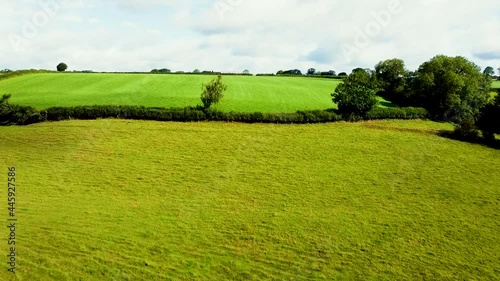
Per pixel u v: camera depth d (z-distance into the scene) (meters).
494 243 28.12
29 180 35.56
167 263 24.52
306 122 54.78
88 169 38.31
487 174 39.28
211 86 55.78
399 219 30.88
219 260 25.14
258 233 28.47
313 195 34.41
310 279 23.69
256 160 41.47
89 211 30.55
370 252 26.66
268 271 24.27
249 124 53.44
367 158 42.38
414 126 55.28
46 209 30.50
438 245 27.70
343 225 29.86
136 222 29.28
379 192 35.16
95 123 51.97
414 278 24.19
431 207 32.81
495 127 49.62
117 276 22.92
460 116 61.66
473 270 25.16
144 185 35.44
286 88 82.00
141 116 54.12
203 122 53.75
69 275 22.73
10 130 49.28
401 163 41.31
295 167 39.91
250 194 34.38
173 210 31.34
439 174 38.97
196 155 42.41
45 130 49.12
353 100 56.16
